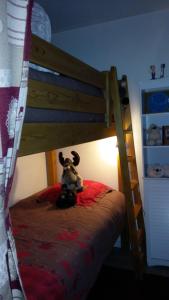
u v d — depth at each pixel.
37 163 3.06
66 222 1.94
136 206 2.61
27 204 2.40
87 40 2.93
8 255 0.82
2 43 0.69
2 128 0.72
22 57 0.75
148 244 2.69
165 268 2.60
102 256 1.88
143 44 2.70
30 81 1.13
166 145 2.50
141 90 2.55
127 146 2.74
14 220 2.02
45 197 2.50
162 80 2.44
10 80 0.73
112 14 2.62
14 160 0.78
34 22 1.48
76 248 1.58
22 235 1.71
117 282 2.38
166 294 2.19
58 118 1.39
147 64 2.70
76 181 2.52
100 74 2.03
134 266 2.43
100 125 2.04
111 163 2.98
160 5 2.46
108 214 2.19
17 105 0.76
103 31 2.84
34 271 1.29
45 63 1.22
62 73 1.40
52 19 2.68
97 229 1.88
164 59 2.64
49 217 2.06
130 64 2.77
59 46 3.08
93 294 2.22
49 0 2.25
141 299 2.14
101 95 2.12
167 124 2.67
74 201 2.30
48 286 1.21
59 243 1.60
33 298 1.11
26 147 1.09
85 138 1.72
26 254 1.45
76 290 1.42
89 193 2.50
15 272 0.84
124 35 2.76
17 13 0.74
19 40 0.75
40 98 1.20
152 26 2.64
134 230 2.40
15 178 2.65
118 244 3.02
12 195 2.60
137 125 2.79
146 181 2.58
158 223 2.58
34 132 1.15
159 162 2.76
